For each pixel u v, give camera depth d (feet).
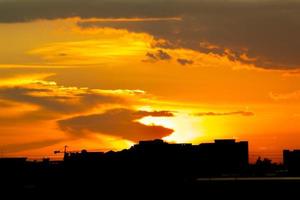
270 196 485.15
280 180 486.79
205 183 524.52
